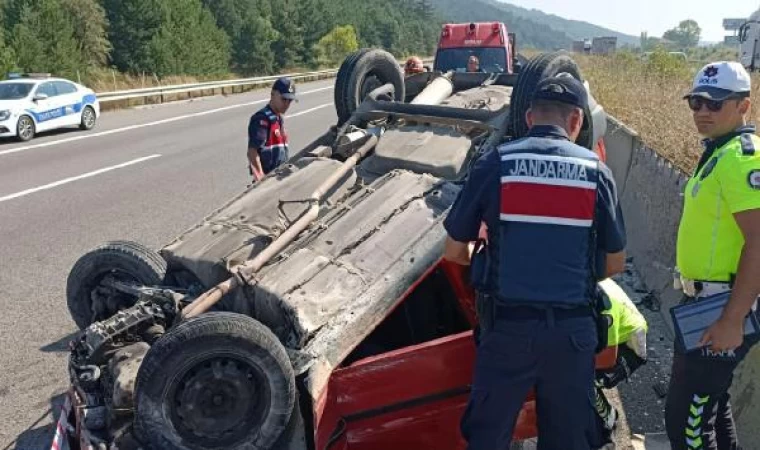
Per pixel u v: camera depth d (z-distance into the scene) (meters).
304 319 3.54
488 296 2.84
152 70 40.44
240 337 3.25
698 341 2.89
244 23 56.06
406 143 5.00
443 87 6.47
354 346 3.56
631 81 16.38
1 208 9.30
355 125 5.65
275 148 6.60
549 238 2.74
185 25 43.16
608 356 3.54
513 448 3.84
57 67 30.50
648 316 5.70
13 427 4.23
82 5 38.22
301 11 65.31
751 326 2.87
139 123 19.25
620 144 8.65
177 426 3.33
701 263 2.96
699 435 3.05
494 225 2.82
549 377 2.83
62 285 6.45
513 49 17.67
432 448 3.56
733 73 2.86
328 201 4.58
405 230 4.04
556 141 2.80
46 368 4.93
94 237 7.90
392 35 95.81
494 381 2.86
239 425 3.39
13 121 15.45
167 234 8.01
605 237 2.82
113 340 3.73
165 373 3.25
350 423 3.45
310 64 65.75
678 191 6.00
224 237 4.32
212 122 19.28
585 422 2.91
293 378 3.35
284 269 3.88
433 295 4.32
